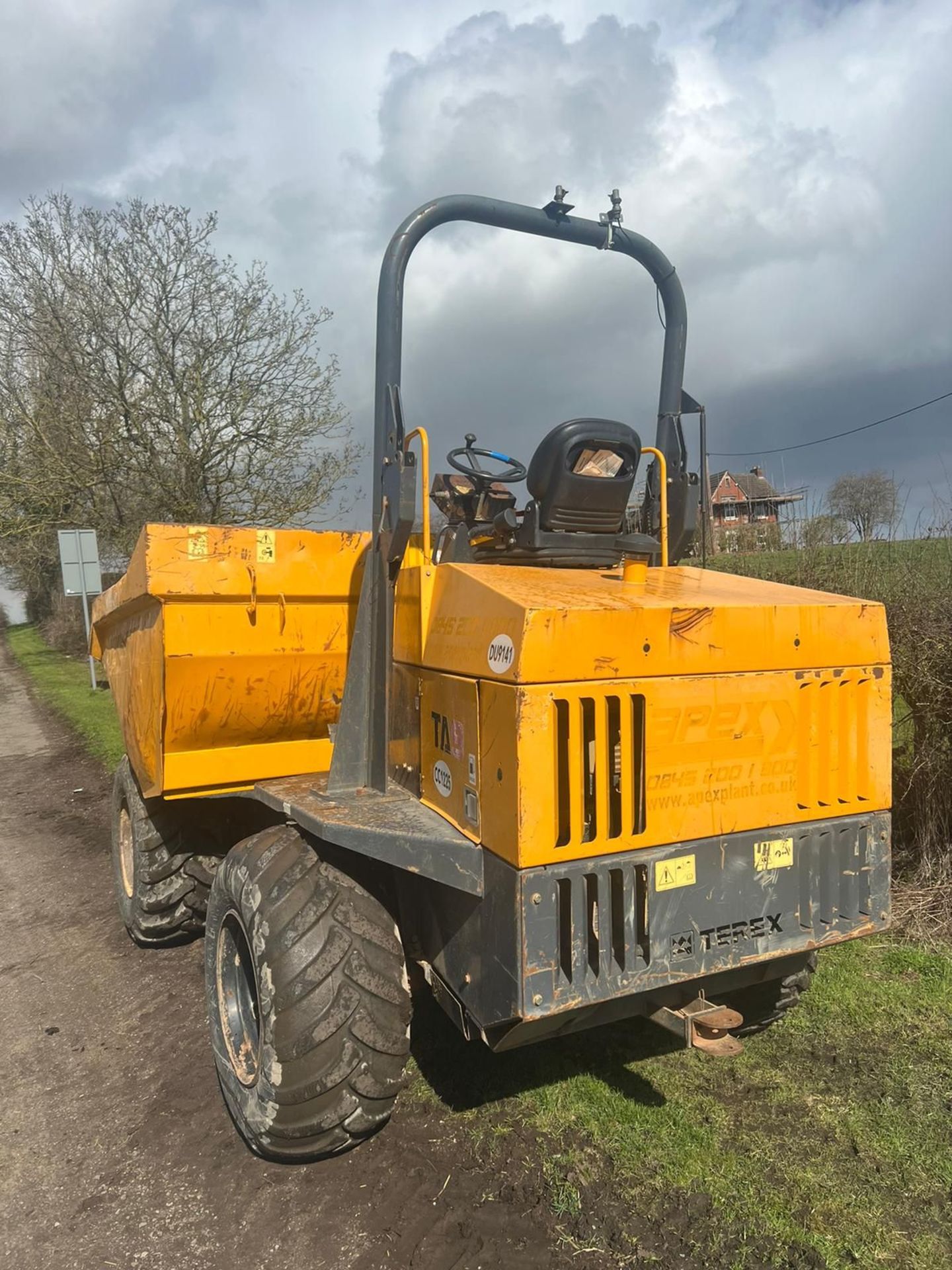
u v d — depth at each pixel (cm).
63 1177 270
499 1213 239
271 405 1484
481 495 334
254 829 393
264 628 322
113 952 444
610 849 216
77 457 1495
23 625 4047
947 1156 252
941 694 412
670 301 349
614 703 216
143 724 359
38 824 728
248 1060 278
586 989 214
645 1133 267
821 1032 322
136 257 1448
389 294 283
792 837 243
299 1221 242
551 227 322
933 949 380
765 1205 235
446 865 220
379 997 248
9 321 1506
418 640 261
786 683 240
